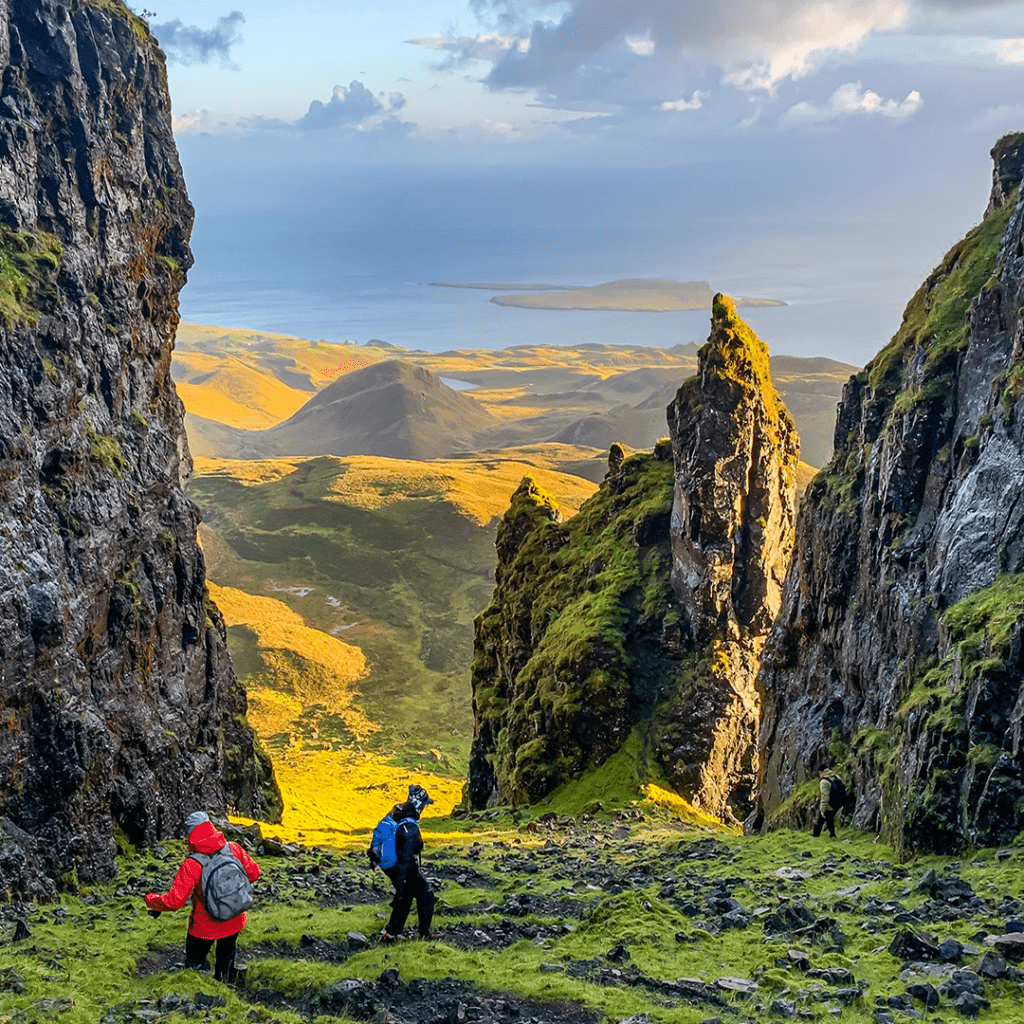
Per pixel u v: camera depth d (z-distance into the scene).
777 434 88.19
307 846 45.88
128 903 26.25
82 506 40.31
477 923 22.20
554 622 94.81
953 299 49.28
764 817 57.06
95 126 49.81
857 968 16.95
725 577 83.81
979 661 30.31
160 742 46.00
